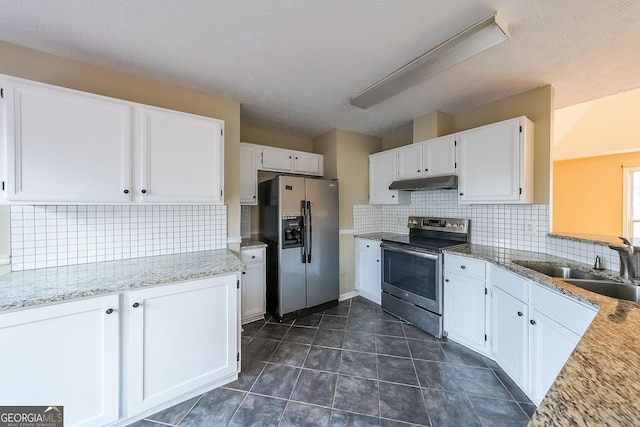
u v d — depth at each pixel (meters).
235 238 2.54
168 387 1.56
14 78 1.41
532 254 2.14
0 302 1.15
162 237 2.14
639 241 1.71
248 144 3.02
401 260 2.81
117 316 1.40
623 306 1.05
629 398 0.50
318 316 2.95
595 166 4.50
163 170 1.85
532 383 1.57
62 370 1.29
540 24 1.45
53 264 1.74
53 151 1.51
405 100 2.52
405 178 3.09
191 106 2.29
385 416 1.52
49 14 1.38
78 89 1.83
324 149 3.63
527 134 2.13
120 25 1.47
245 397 1.68
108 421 1.39
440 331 2.41
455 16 1.40
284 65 1.89
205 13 1.38
